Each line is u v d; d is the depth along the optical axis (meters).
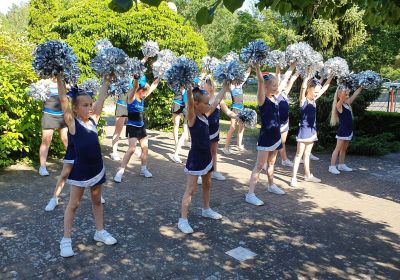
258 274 3.50
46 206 4.98
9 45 8.00
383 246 4.22
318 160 8.73
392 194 6.23
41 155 6.43
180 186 6.13
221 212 5.05
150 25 11.28
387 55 13.44
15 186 5.85
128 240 4.10
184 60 4.16
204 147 4.33
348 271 3.63
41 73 3.37
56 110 6.30
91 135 3.74
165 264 3.62
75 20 10.80
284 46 14.16
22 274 3.37
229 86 4.50
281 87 6.07
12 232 4.22
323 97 9.66
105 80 3.89
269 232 4.46
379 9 3.28
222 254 3.86
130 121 6.27
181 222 4.40
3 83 6.70
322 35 10.39
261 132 5.39
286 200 5.69
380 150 9.45
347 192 6.26
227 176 6.95
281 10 2.94
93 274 3.41
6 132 6.83
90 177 3.71
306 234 4.45
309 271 3.60
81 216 4.72
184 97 7.84
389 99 15.10
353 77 7.17
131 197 5.51
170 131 12.35
